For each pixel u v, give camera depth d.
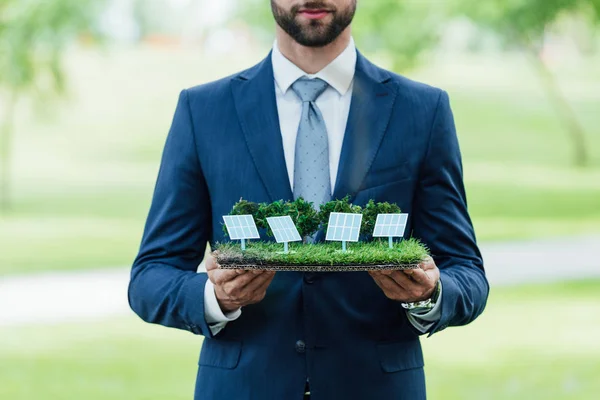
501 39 32.97
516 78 55.69
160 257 3.58
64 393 8.68
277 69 3.59
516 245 19.91
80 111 46.72
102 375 9.43
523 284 14.84
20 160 39.72
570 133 40.31
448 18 27.47
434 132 3.57
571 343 10.71
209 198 3.62
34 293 14.84
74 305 13.70
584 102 49.59
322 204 3.43
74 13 28.47
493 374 9.37
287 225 3.21
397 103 3.55
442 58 56.06
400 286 3.20
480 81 54.72
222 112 3.60
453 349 10.55
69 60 50.94
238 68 53.97
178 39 58.22
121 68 52.66
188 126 3.63
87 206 29.98
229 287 3.17
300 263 3.11
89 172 37.44
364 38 29.47
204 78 51.84
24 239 22.75
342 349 3.41
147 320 3.54
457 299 3.35
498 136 43.47
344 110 3.55
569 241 20.44
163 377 9.30
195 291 3.35
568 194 30.50
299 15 3.41
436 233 3.58
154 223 3.61
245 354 3.45
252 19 34.75
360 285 3.42
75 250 20.52
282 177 3.48
